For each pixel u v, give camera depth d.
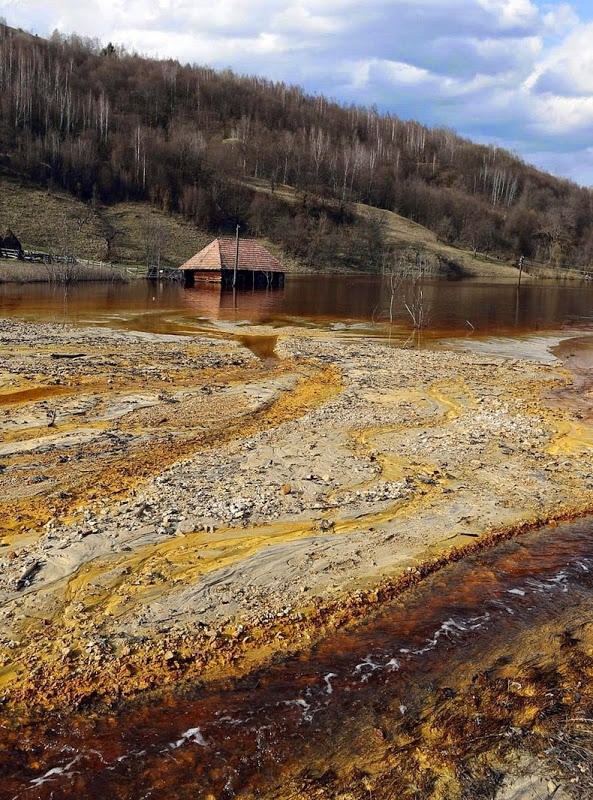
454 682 6.22
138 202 89.44
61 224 74.81
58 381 16.95
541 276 96.12
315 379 18.70
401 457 12.15
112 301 38.84
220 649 6.67
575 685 6.16
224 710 5.84
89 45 154.88
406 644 6.82
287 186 111.06
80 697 5.98
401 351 24.19
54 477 10.74
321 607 7.43
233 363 20.75
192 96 140.00
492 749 5.40
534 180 161.12
